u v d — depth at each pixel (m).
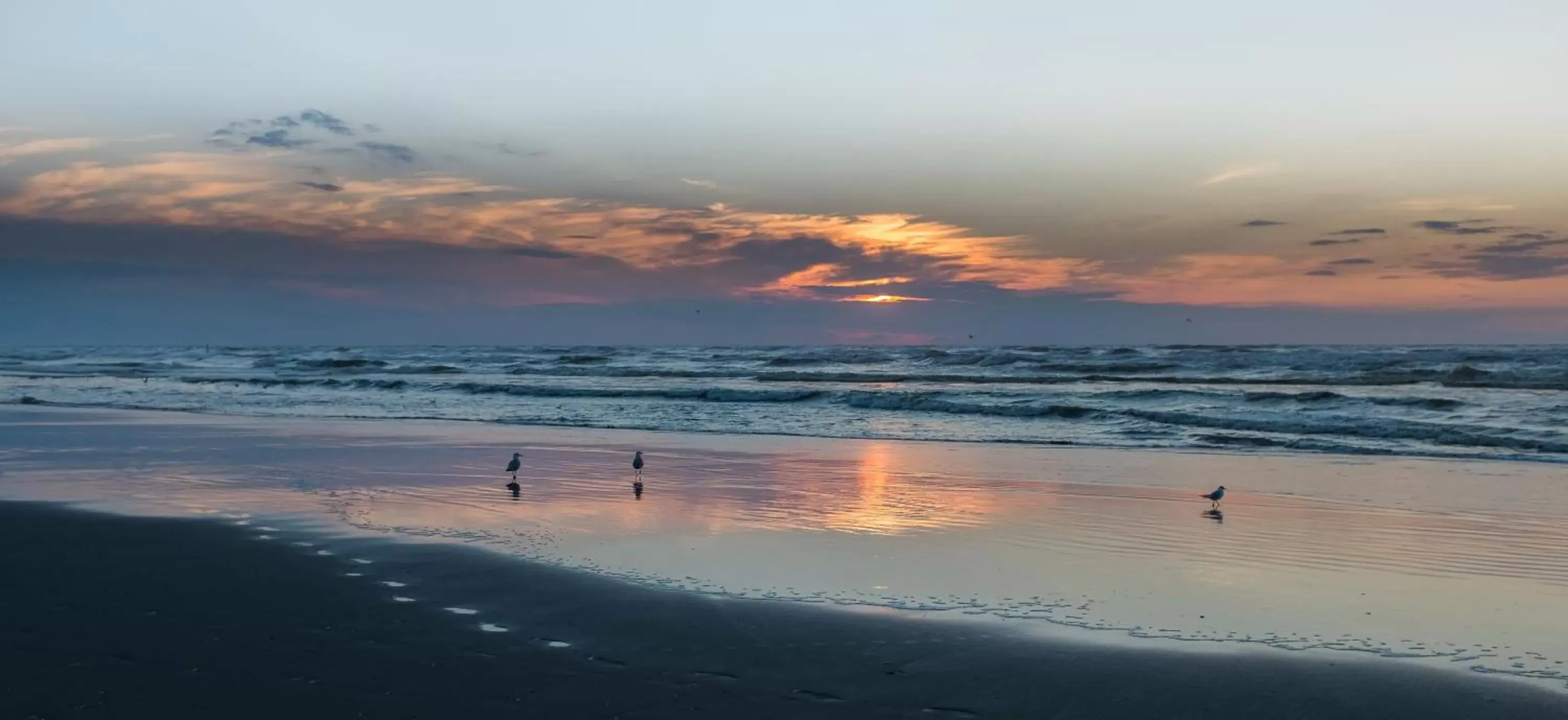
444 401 35.97
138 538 12.16
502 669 7.47
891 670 7.50
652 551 11.51
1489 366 45.41
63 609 9.02
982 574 10.46
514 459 16.52
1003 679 7.32
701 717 6.59
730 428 26.66
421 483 16.75
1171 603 9.30
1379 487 16.02
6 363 79.00
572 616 8.89
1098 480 16.98
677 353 81.00
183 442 23.20
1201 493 15.52
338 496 15.38
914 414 29.64
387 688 7.06
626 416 29.91
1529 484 16.11
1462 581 10.10
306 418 30.00
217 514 13.78
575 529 12.84
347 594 9.55
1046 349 70.31
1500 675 7.33
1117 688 7.12
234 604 9.18
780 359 65.81
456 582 10.05
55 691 6.94
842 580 10.15
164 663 7.54
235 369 64.94
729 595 9.59
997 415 29.17
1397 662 7.63
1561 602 9.29
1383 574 10.43
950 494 15.59
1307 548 11.66
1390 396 29.83
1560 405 26.05
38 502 14.77
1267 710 6.73
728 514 13.88
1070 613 8.98
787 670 7.50
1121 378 46.16
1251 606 9.23
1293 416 25.86
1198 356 56.91
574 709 6.72
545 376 53.34
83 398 39.06
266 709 6.64
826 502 14.90
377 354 88.00
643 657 7.78
